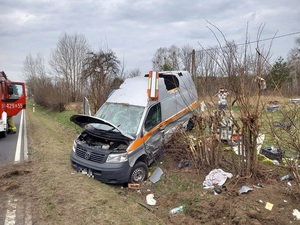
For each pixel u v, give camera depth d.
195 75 6.79
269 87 5.41
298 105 5.21
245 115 5.44
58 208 4.77
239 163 5.96
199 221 4.66
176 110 8.34
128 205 5.31
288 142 4.96
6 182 5.97
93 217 4.52
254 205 4.65
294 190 5.03
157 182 6.54
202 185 5.96
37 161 7.74
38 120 19.44
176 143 7.46
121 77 15.18
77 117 7.00
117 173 6.14
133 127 6.83
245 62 5.33
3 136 11.48
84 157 6.61
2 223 4.29
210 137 6.48
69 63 41.31
